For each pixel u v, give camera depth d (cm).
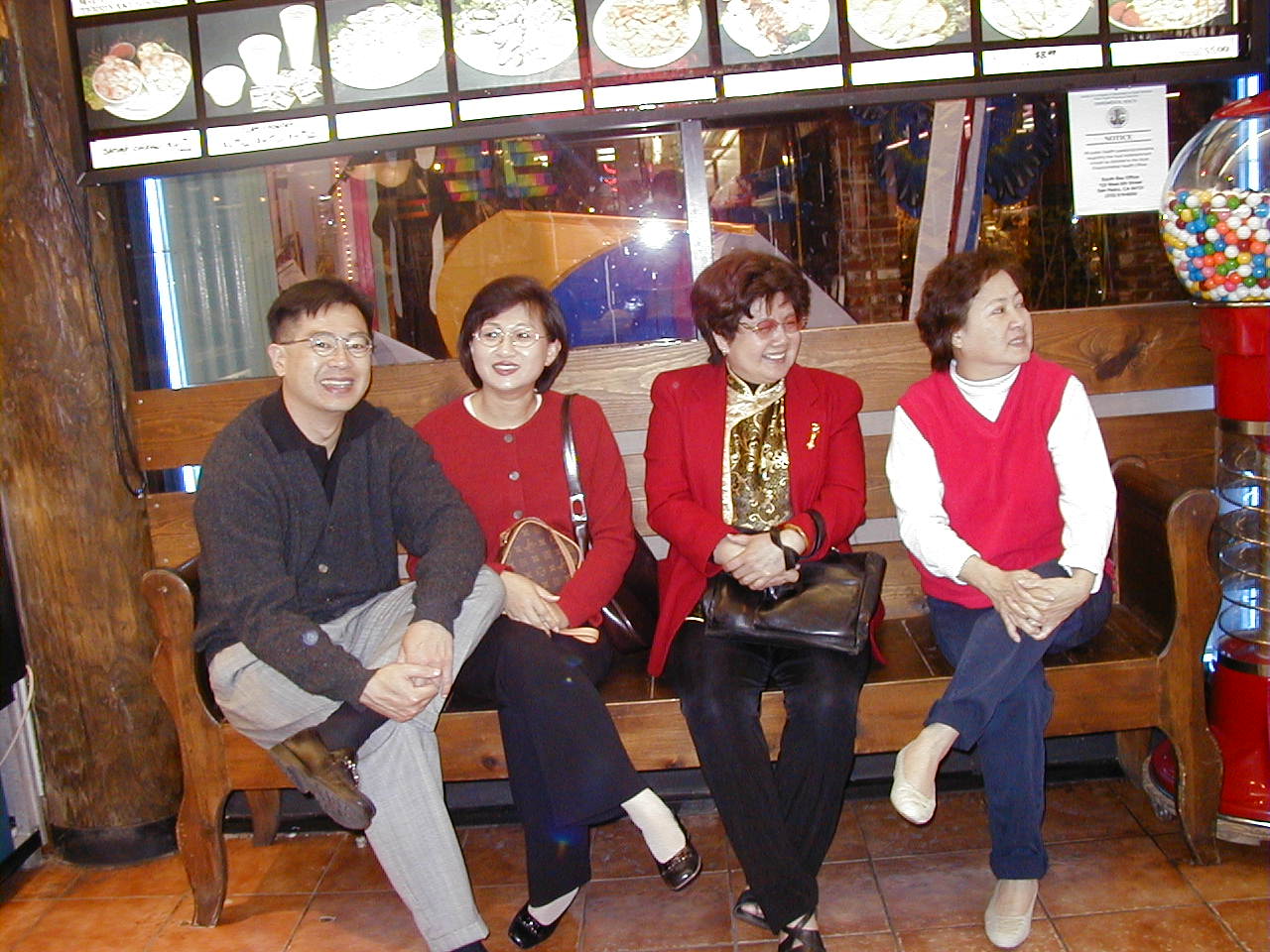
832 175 260
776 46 248
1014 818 205
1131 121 258
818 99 248
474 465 229
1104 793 259
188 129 251
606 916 226
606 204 261
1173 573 216
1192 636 218
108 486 251
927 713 219
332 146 252
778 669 216
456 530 212
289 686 199
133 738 257
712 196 260
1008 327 210
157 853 262
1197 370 259
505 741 211
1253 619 239
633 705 219
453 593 204
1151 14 249
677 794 268
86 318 247
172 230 263
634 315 265
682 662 216
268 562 199
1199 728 221
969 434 219
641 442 263
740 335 223
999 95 251
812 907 199
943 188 261
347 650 212
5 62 238
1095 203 261
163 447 261
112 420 252
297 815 270
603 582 222
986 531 220
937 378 224
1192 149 229
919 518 220
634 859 248
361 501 213
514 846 257
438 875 199
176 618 219
